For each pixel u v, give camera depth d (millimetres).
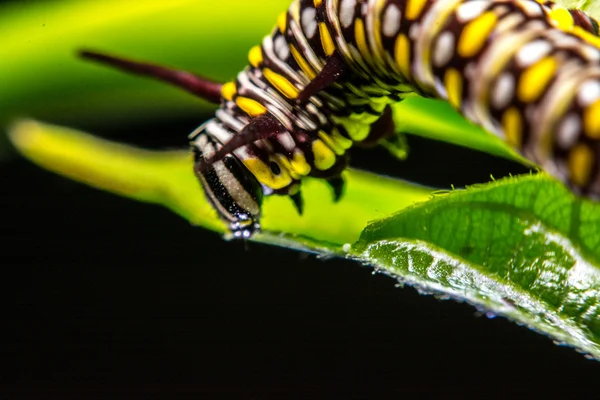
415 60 73
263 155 80
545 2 73
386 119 83
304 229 85
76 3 94
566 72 68
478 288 76
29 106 95
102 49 94
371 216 86
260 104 80
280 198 86
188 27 93
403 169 97
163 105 97
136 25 94
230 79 94
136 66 85
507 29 70
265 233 81
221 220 82
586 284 75
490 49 70
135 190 88
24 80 94
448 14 72
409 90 78
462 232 76
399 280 76
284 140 80
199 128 83
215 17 93
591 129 67
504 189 76
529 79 69
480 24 71
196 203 87
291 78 80
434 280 76
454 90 71
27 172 99
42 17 94
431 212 77
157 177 88
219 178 81
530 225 76
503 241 76
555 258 75
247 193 81
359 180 87
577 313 75
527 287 76
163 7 93
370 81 78
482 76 70
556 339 74
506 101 69
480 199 76
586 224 75
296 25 79
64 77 95
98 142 89
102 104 96
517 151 70
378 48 75
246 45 94
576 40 69
